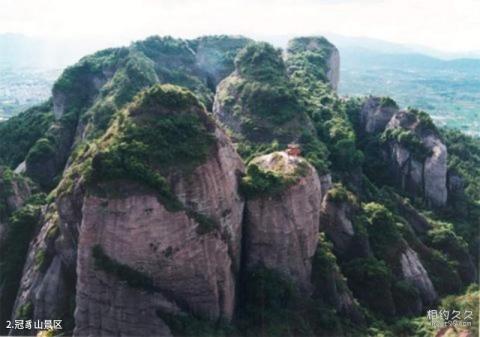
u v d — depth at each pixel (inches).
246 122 4052.7
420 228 3892.7
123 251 2214.6
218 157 2503.7
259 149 3772.1
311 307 2586.1
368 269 2984.7
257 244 2628.0
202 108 2610.7
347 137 4232.3
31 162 4276.6
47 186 4178.2
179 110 2541.8
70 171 2733.8
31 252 2979.8
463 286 3476.9
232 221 2524.6
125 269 2209.6
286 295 2549.2
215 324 2327.8
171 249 2249.0
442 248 3693.4
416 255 3341.5
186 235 2276.1
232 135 4045.3
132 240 2206.0
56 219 2871.6
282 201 2620.6
